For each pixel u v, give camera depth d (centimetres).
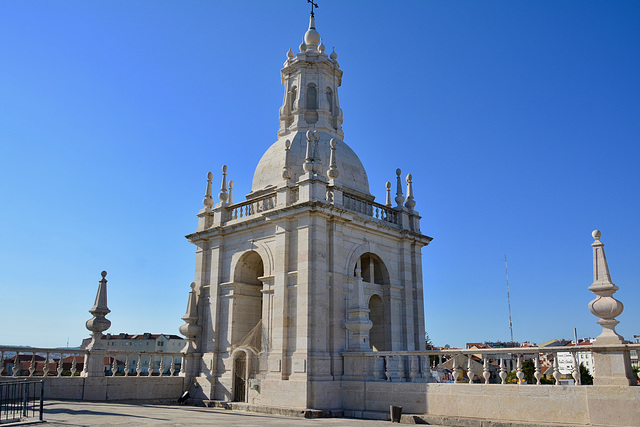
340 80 4269
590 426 1770
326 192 3066
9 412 2056
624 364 1766
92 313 2984
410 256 3581
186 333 3384
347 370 2719
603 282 1861
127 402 3000
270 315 2995
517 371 2044
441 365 2347
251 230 3294
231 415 2420
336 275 2944
